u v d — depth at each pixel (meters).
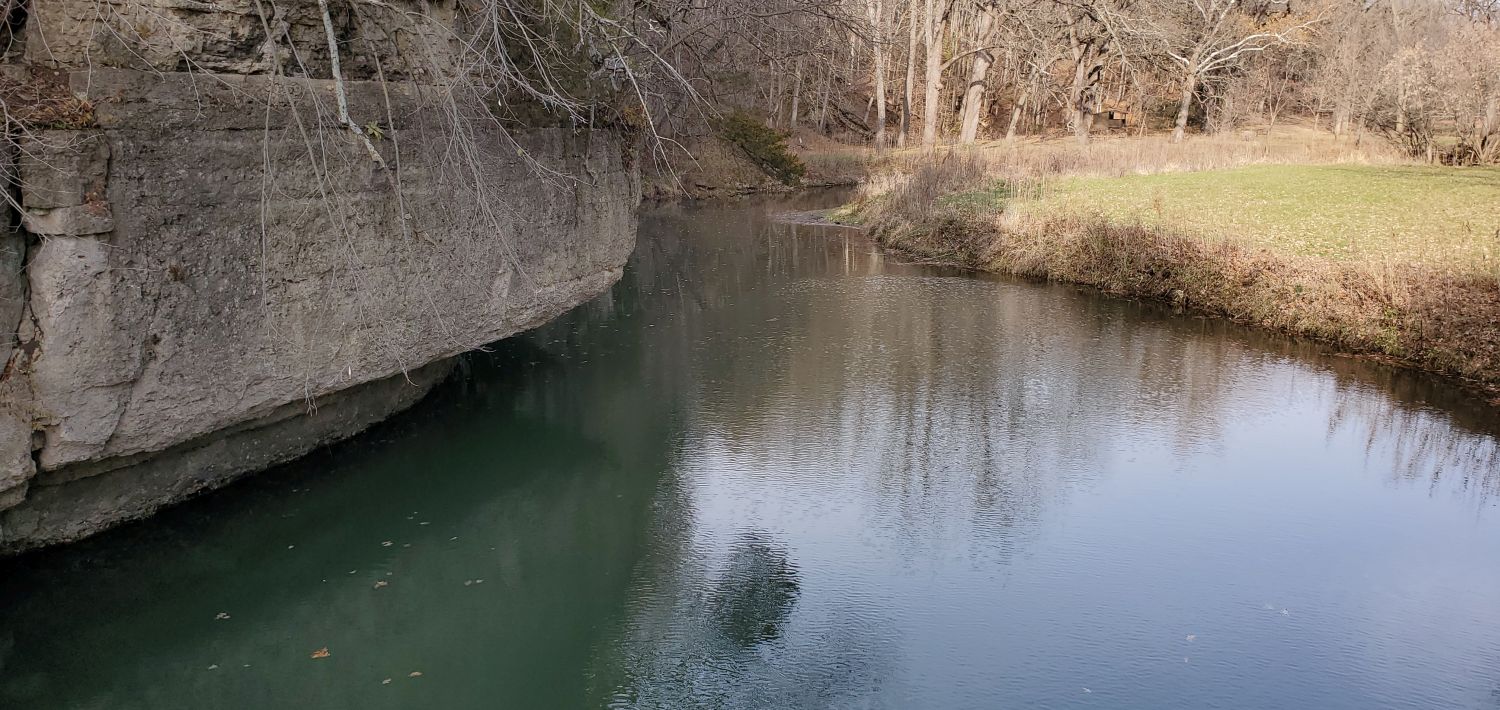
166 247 6.15
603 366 12.88
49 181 5.47
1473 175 27.78
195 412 6.56
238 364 6.77
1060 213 22.05
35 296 5.64
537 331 14.69
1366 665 6.46
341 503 8.16
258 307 6.82
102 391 5.95
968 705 6.01
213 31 6.32
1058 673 6.34
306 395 6.98
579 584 7.44
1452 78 31.53
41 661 5.98
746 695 6.13
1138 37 41.44
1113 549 8.09
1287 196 23.88
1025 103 54.53
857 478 9.51
